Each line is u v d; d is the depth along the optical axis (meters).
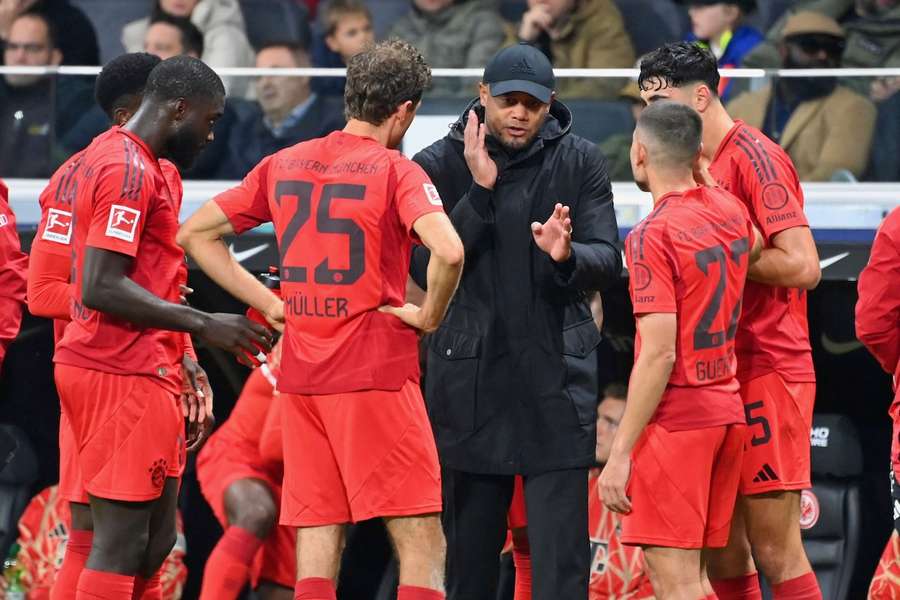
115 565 14.73
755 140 15.57
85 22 26.02
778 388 15.59
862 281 15.88
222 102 15.07
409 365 13.97
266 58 25.84
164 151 14.87
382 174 13.72
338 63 26.41
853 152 22.23
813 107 22.41
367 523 24.58
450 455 16.02
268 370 21.06
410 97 14.12
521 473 15.84
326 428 13.95
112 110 16.25
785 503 15.67
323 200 13.77
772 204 15.29
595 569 21.38
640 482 14.80
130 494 14.66
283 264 13.99
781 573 15.75
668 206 14.52
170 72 14.77
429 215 13.53
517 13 25.95
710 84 15.73
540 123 15.65
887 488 24.30
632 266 14.41
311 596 13.93
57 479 25.03
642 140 14.84
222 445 21.30
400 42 14.30
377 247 13.73
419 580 13.91
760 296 15.64
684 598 14.66
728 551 16.20
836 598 21.81
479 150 15.28
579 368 15.90
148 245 14.68
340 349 13.79
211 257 14.51
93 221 14.18
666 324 14.19
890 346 15.96
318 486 14.09
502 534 16.30
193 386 16.28
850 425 22.42
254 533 20.55
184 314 14.32
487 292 15.88
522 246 15.80
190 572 25.03
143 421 14.70
